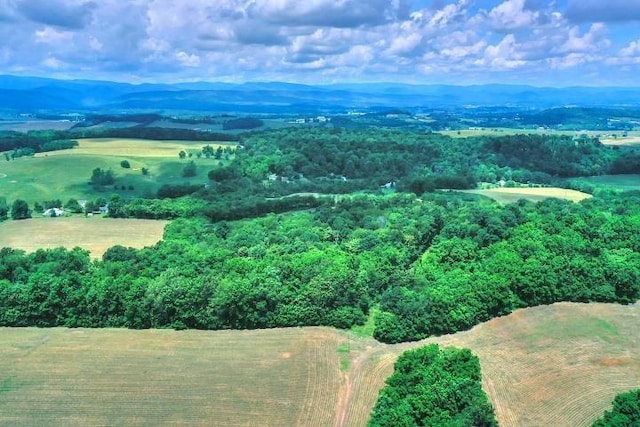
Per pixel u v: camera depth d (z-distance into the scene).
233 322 104.12
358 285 109.50
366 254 122.69
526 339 99.88
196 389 83.81
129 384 85.00
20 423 75.94
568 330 102.94
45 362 91.31
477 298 105.94
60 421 76.38
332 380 86.69
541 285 112.81
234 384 85.25
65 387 84.12
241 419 76.94
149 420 76.62
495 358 93.12
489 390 83.44
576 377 87.19
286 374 88.25
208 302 103.44
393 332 98.88
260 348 96.56
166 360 92.12
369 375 88.06
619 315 109.31
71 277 107.38
